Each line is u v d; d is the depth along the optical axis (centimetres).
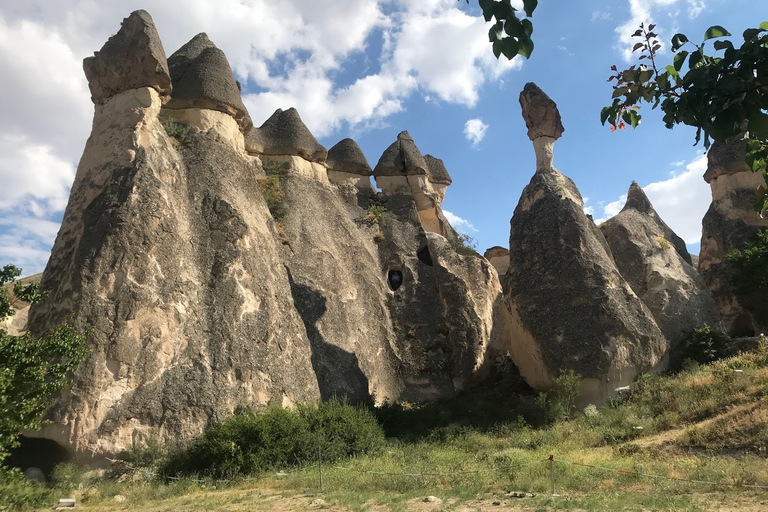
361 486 1261
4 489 1165
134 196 1858
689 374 2072
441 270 2981
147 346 1692
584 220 2539
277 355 1964
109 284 1723
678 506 937
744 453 1319
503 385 2578
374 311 2822
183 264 1905
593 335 2216
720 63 334
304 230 2773
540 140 2822
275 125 3138
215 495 1256
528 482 1178
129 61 2073
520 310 2417
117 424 1558
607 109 450
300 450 1616
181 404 1656
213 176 2198
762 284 2698
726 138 330
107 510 1148
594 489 1134
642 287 2770
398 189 3491
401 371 2700
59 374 1270
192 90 2361
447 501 1077
